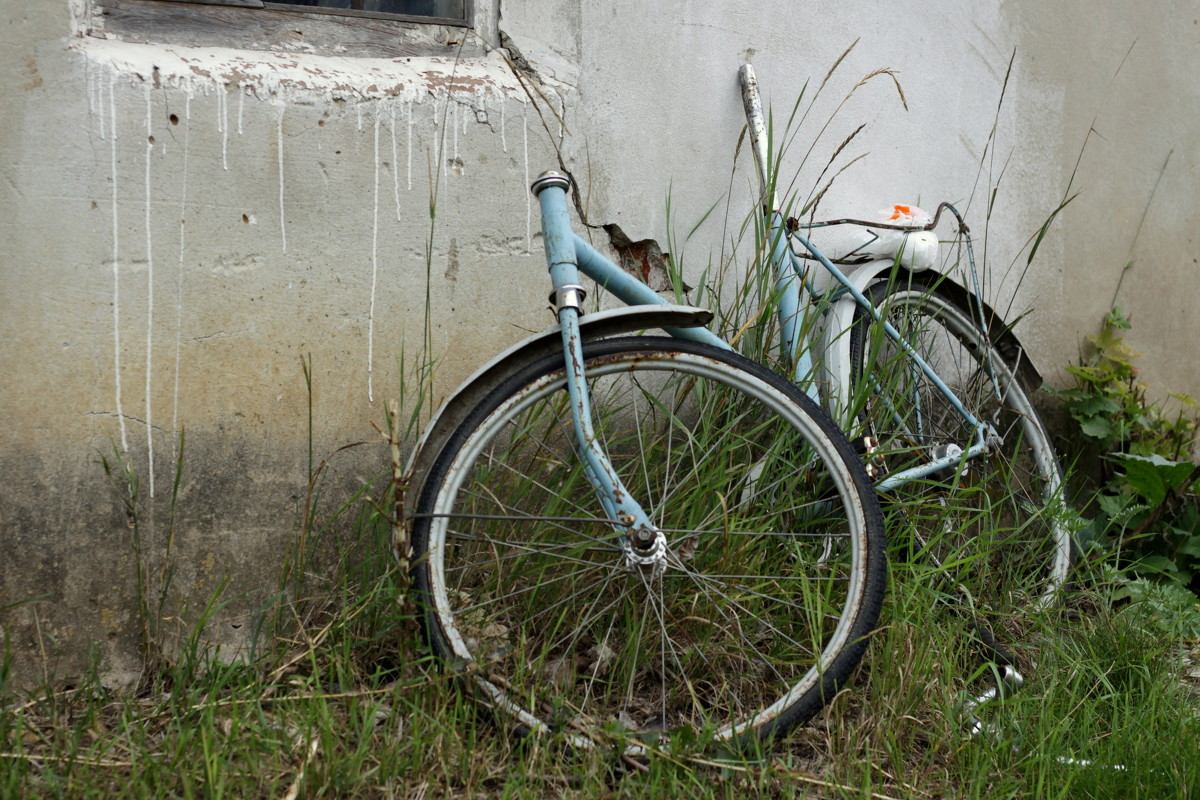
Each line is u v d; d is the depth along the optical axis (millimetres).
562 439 2217
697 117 2553
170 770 1625
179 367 2021
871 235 2623
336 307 2158
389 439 1855
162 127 1971
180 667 1962
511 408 1920
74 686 1968
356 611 2014
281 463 2127
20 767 1608
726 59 2584
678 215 2545
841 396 2441
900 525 2361
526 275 2357
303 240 2113
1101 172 3258
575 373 1886
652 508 2102
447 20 2305
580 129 2391
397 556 1862
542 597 2049
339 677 1880
